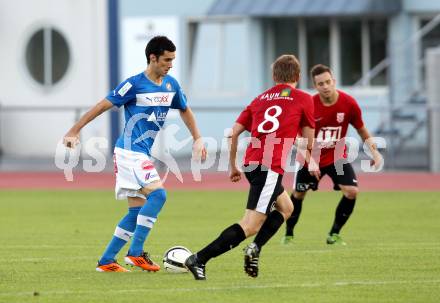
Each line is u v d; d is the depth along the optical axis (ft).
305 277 77.92
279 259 88.69
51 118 256.32
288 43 253.03
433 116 197.16
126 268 83.71
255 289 72.08
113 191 171.94
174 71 254.06
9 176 205.36
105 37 254.06
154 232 111.55
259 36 250.98
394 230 112.57
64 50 257.75
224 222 122.42
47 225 120.37
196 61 255.70
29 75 258.78
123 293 70.33
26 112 257.75
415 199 152.05
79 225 120.37
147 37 252.83
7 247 98.68
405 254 91.71
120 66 254.06
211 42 254.47
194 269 75.61
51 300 67.62
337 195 160.04
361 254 91.91
